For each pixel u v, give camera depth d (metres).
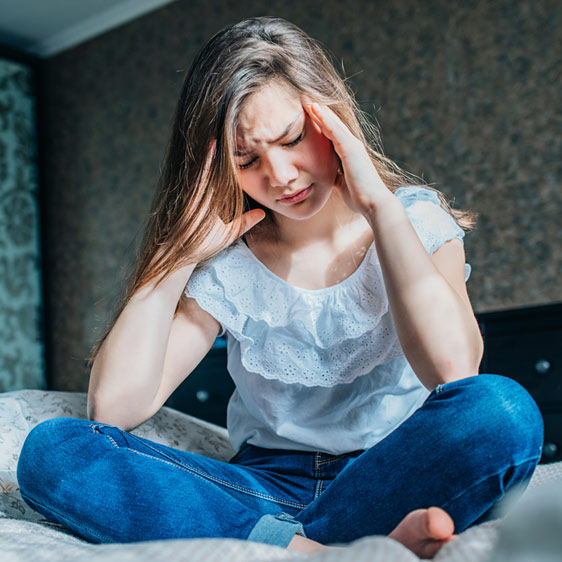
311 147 1.11
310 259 1.26
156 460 0.95
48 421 1.02
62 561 0.68
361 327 1.19
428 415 0.88
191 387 2.55
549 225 2.54
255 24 1.21
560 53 2.55
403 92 2.91
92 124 3.92
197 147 1.17
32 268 3.98
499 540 0.55
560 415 1.98
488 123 2.69
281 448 1.23
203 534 0.87
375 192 1.11
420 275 1.05
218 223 1.24
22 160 4.01
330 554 0.59
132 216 3.72
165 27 3.68
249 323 1.26
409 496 0.86
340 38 3.11
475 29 2.75
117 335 1.20
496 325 2.09
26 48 4.10
